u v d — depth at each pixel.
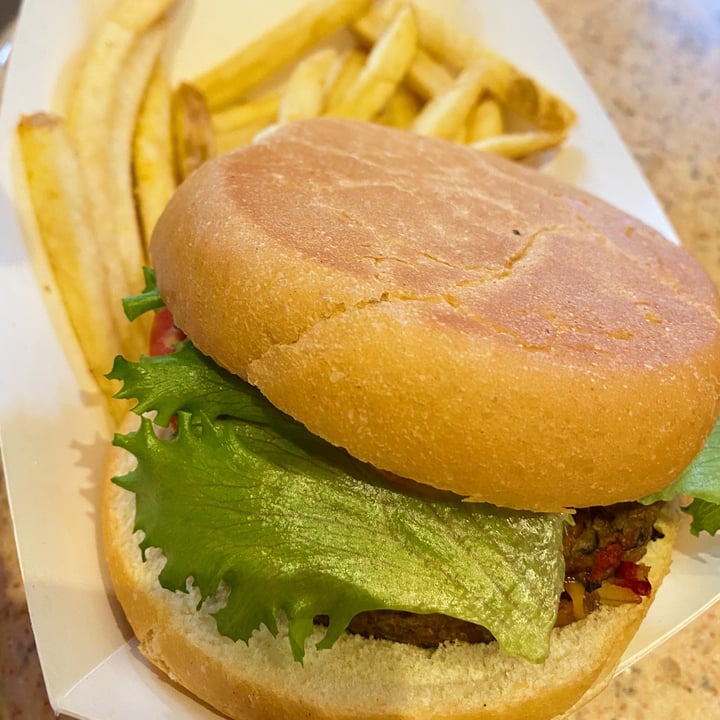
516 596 0.14
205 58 0.26
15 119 0.20
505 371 0.13
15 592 0.18
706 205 0.29
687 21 0.37
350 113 0.24
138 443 0.14
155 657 0.15
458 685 0.14
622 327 0.14
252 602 0.14
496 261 0.15
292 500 0.14
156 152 0.22
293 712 0.14
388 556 0.14
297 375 0.13
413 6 0.26
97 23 0.22
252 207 0.14
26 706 0.17
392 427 0.13
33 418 0.18
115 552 0.16
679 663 0.18
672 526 0.18
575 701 0.15
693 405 0.14
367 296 0.13
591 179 0.27
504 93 0.26
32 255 0.19
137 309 0.17
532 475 0.13
